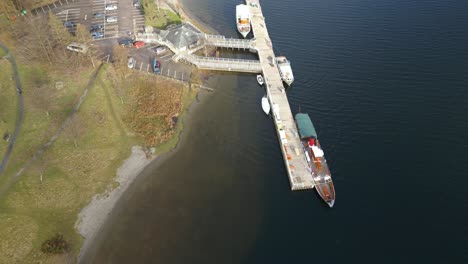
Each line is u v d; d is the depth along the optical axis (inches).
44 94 3494.1
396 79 3895.2
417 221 2677.2
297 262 2488.9
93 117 3361.2
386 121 3442.4
